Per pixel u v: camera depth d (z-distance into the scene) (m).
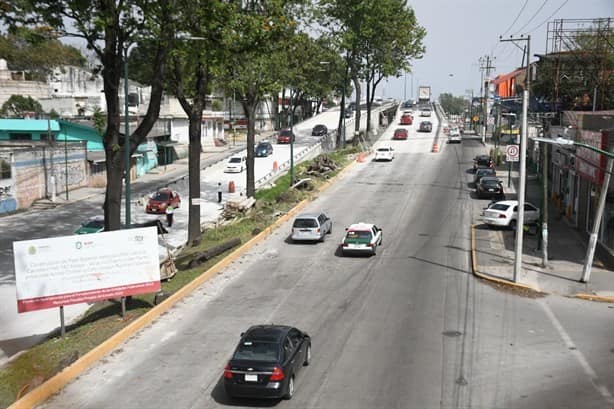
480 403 13.51
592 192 29.83
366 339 17.81
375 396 13.93
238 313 20.50
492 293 22.77
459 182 49.75
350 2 67.19
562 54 49.03
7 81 79.50
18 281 17.88
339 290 23.14
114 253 19.03
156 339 18.08
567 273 25.28
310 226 30.75
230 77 37.31
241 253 29.31
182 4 22.47
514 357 16.34
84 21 20.88
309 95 106.00
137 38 22.31
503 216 33.03
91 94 88.88
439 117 112.94
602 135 26.00
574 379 14.88
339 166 57.53
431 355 16.48
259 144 68.38
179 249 31.02
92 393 14.41
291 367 13.94
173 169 66.94
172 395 14.23
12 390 14.38
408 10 72.94
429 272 25.66
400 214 38.22
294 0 35.88
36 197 44.97
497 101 63.97
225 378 13.48
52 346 17.48
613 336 18.19
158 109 22.80
